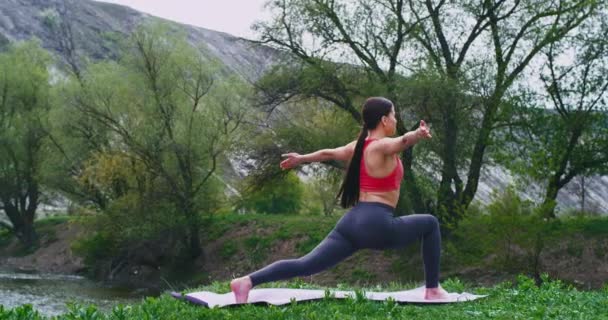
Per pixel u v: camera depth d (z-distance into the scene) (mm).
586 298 9023
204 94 42656
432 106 33344
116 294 34688
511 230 28203
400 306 8125
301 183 56750
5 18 107500
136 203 41594
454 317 7508
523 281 10242
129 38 42438
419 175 34812
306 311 7527
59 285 37781
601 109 33688
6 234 57625
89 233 45781
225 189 44500
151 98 42000
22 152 53094
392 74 35438
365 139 7867
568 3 32750
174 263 42875
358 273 36344
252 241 43062
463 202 34750
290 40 36188
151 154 41219
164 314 7391
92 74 44125
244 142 40438
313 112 41875
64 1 119438
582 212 32062
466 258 30172
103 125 44750
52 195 54375
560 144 33469
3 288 34562
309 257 7730
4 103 53125
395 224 7762
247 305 7758
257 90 38062
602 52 33438
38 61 58000
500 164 32469
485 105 33719
